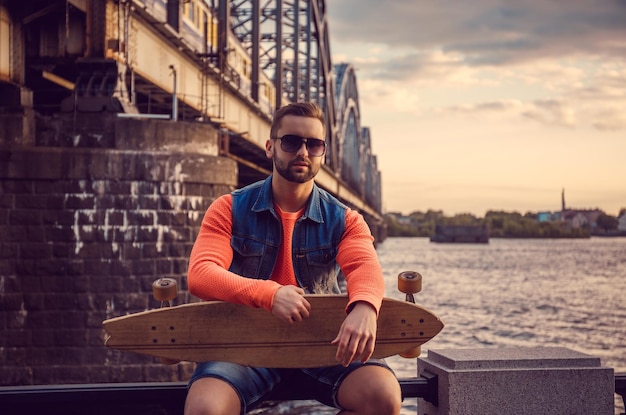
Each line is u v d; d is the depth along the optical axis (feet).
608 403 11.82
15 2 58.34
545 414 11.69
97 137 53.01
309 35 166.40
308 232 9.40
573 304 156.04
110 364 49.39
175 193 52.24
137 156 51.42
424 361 12.62
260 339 8.73
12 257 49.70
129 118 53.16
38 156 50.08
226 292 8.33
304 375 9.11
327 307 8.71
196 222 52.90
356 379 8.55
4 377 48.93
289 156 9.02
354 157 286.05
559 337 103.45
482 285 214.90
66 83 68.80
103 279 50.11
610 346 95.50
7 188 49.88
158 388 9.79
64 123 53.11
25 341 49.29
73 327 49.52
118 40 58.29
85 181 50.55
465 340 98.27
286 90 171.73
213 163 54.03
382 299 8.71
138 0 62.85
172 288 8.93
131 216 51.01
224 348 8.73
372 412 8.42
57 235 50.06
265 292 8.20
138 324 8.72
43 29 62.13
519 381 11.64
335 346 8.73
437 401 11.82
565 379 11.75
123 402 9.76
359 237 9.39
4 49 56.59
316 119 9.14
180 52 80.28
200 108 89.20
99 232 50.42
